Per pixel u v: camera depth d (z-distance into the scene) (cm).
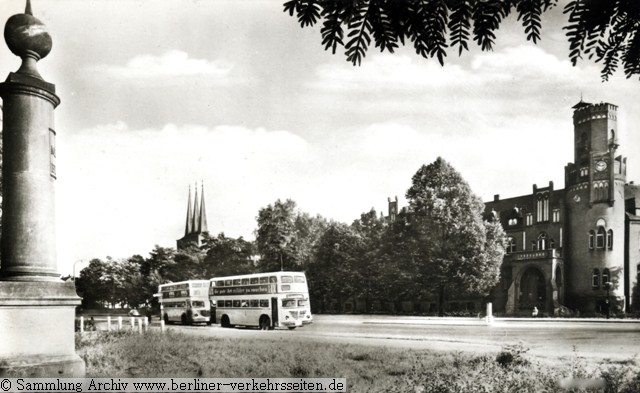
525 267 5634
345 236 6444
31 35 1177
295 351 1866
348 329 3344
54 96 1223
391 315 5588
